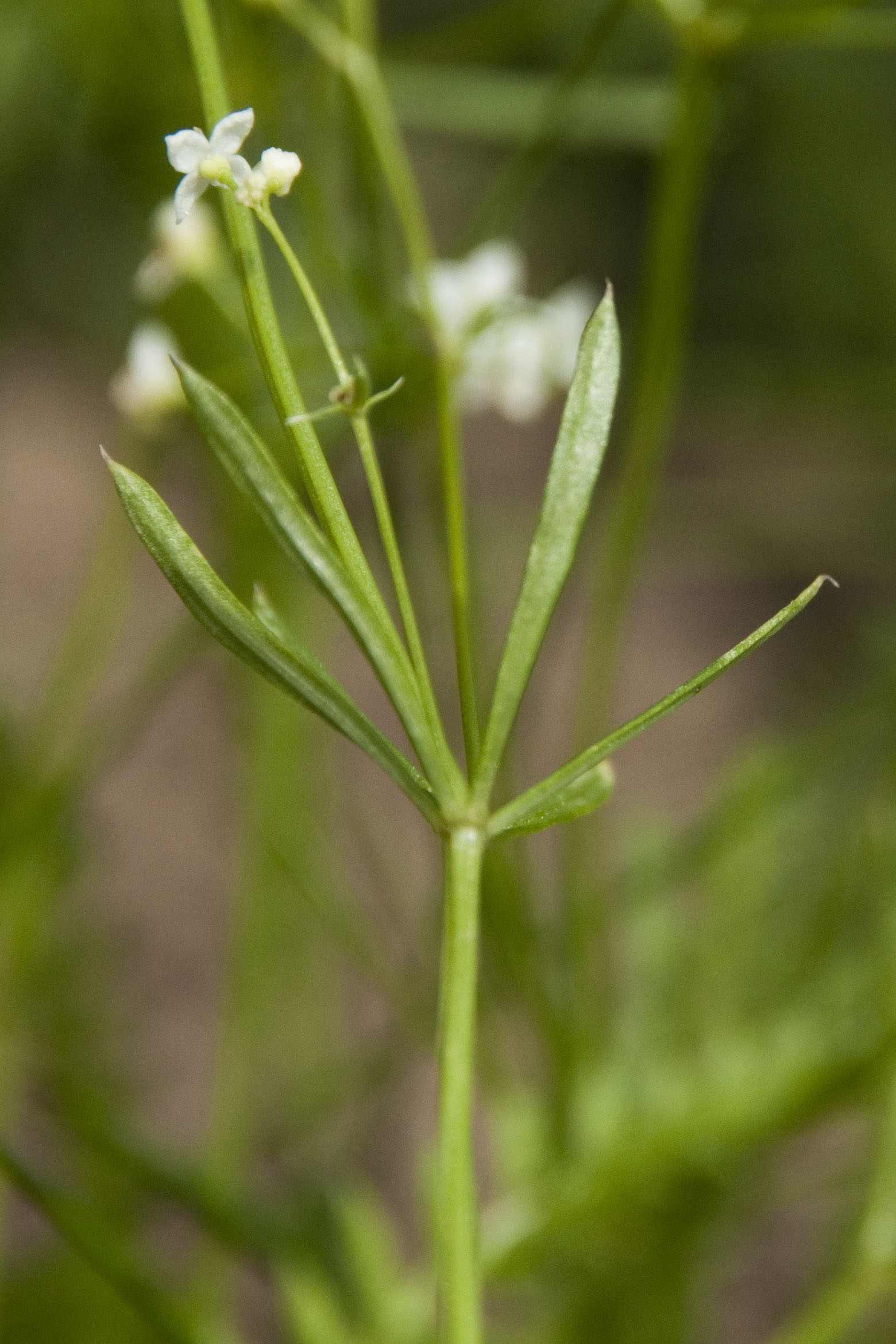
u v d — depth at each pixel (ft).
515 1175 0.76
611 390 0.53
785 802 0.83
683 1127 0.70
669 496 1.09
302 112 0.71
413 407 0.69
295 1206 0.73
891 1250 0.65
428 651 0.75
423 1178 0.74
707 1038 0.78
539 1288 0.78
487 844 0.52
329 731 0.82
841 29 0.66
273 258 0.80
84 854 0.82
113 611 0.83
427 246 0.64
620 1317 0.74
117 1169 0.71
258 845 0.82
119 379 0.70
